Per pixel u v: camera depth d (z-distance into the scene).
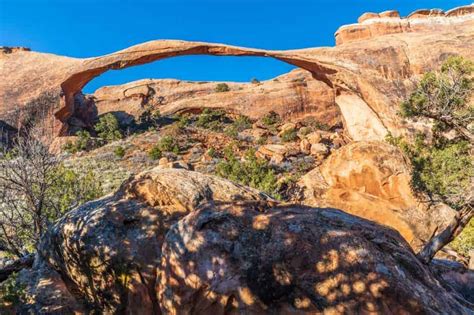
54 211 10.23
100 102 77.38
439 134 14.03
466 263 10.80
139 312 4.21
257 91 71.19
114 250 4.50
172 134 52.84
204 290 3.59
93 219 4.84
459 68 12.27
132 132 61.31
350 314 3.14
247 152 44.88
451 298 3.40
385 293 3.17
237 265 3.57
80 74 46.28
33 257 6.28
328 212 4.13
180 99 78.44
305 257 3.46
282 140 54.53
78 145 46.81
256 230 3.78
